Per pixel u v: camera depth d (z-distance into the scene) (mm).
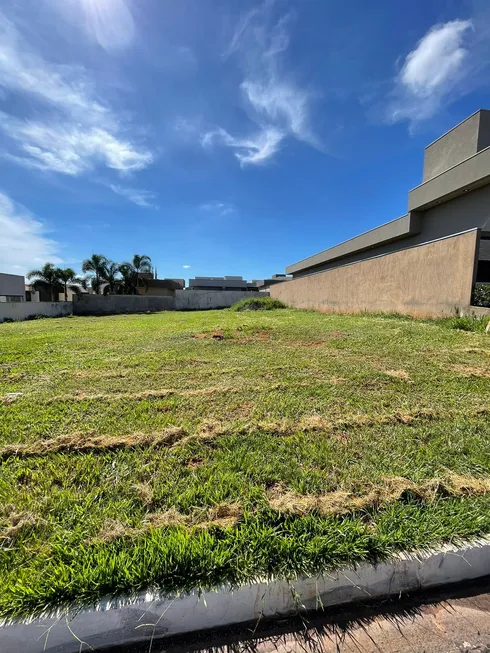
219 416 2443
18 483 1645
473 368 3531
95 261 24969
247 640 1033
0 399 2900
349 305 12398
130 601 1038
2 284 21891
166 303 25672
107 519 1363
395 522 1332
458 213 10273
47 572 1115
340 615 1110
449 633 1044
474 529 1305
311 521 1323
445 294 7301
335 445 1965
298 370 3666
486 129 9969
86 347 5797
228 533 1272
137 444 2014
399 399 2686
